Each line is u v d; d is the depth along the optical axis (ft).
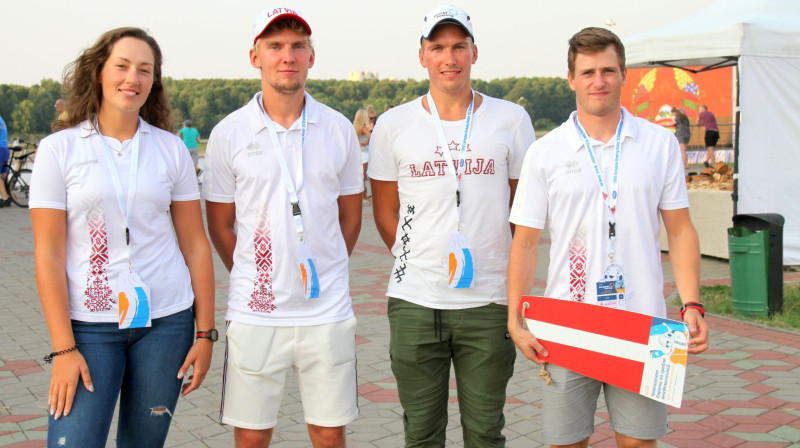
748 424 13.26
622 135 8.67
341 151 9.77
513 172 10.15
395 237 10.66
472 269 9.66
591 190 8.61
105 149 8.46
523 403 14.44
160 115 9.36
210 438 12.81
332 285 9.61
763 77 25.76
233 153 9.48
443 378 10.26
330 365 9.53
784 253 26.99
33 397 14.61
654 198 8.63
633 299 8.66
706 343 8.18
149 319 8.45
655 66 32.12
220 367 16.69
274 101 9.46
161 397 8.63
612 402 8.82
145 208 8.56
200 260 9.25
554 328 8.79
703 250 30.27
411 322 9.92
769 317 20.54
